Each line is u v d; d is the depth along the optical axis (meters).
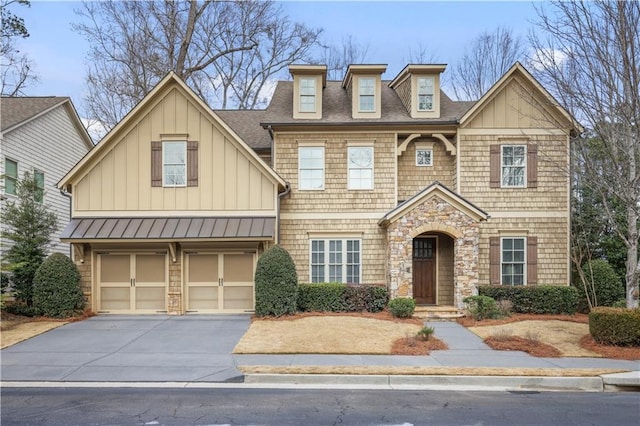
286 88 20.05
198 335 12.42
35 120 20.41
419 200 15.45
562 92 13.05
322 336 11.95
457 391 8.33
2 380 8.73
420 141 17.66
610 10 11.91
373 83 17.61
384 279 16.97
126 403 7.49
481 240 16.92
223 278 16.14
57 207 22.23
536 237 16.98
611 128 12.06
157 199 16.09
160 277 16.11
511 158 17.22
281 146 17.36
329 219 17.17
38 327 13.33
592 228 18.08
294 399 7.75
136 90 27.75
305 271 17.06
